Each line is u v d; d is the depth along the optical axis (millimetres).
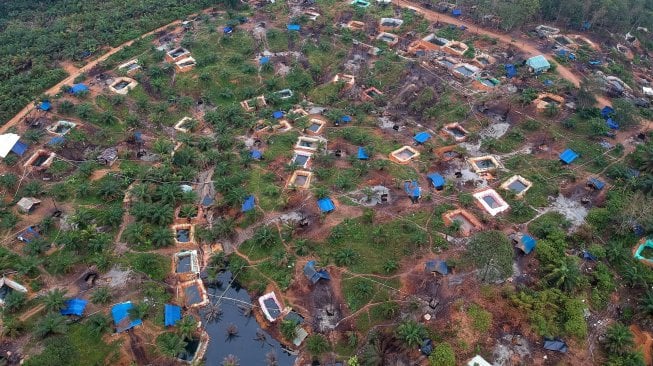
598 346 58219
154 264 68750
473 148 88938
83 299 63781
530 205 76250
